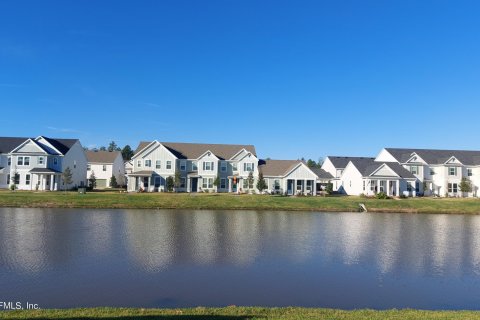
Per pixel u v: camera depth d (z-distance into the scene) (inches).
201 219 1389.0
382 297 572.4
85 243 883.4
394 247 945.5
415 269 737.0
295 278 657.6
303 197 2182.6
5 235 957.8
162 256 779.4
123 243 894.4
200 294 561.9
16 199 1705.2
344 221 1451.8
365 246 949.8
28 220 1235.9
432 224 1423.5
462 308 529.3
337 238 1056.2
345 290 600.7
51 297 531.5
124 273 653.9
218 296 555.8
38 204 1658.5
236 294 566.9
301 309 449.4
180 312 425.7
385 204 1964.8
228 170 2645.2
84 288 573.0
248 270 698.2
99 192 2285.9
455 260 815.1
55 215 1381.6
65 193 2017.7
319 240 1017.5
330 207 1871.3
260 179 2479.1
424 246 965.8
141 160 2532.0
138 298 537.3
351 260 797.9
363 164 2797.7
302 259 794.8
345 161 3405.5
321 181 3243.1
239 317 404.5
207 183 2583.7
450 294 590.2
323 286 617.6
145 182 2517.2
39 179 2375.7
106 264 706.8
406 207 1939.0
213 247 880.9
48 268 671.1
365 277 676.1
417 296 579.5
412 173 2726.4
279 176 2628.0
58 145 2534.5
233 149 2746.1
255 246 908.6
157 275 649.6
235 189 2630.4
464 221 1544.0
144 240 938.7
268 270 703.1
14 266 677.9
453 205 1993.1
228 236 1035.9
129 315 407.5
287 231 1159.0
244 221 1368.1
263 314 421.7
